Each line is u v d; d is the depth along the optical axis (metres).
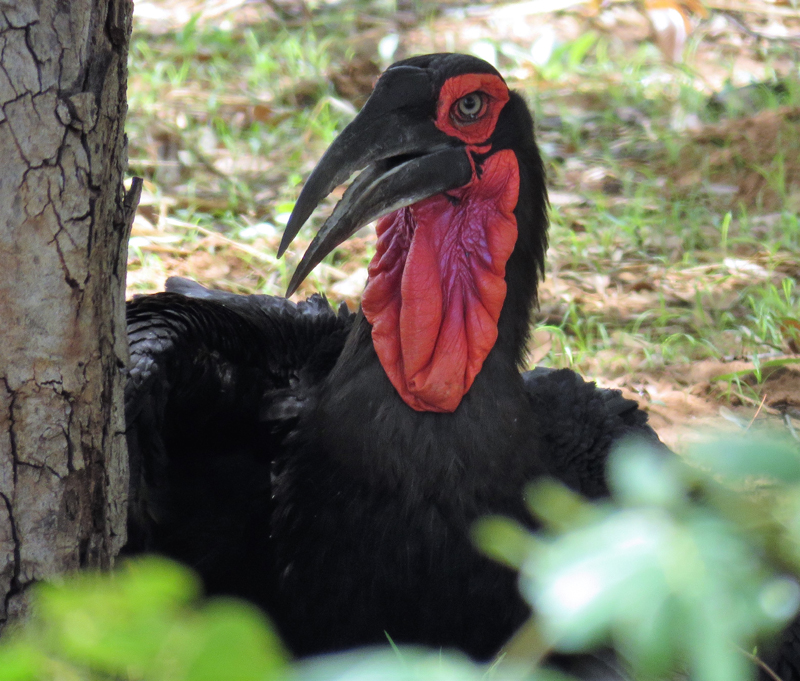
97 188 4.23
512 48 19.73
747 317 11.38
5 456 4.29
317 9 22.00
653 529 1.55
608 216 13.14
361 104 17.28
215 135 15.43
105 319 4.51
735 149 15.12
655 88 18.33
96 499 4.64
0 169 3.98
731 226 13.59
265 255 12.04
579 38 20.44
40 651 1.88
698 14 21.39
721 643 1.46
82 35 4.05
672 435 9.28
